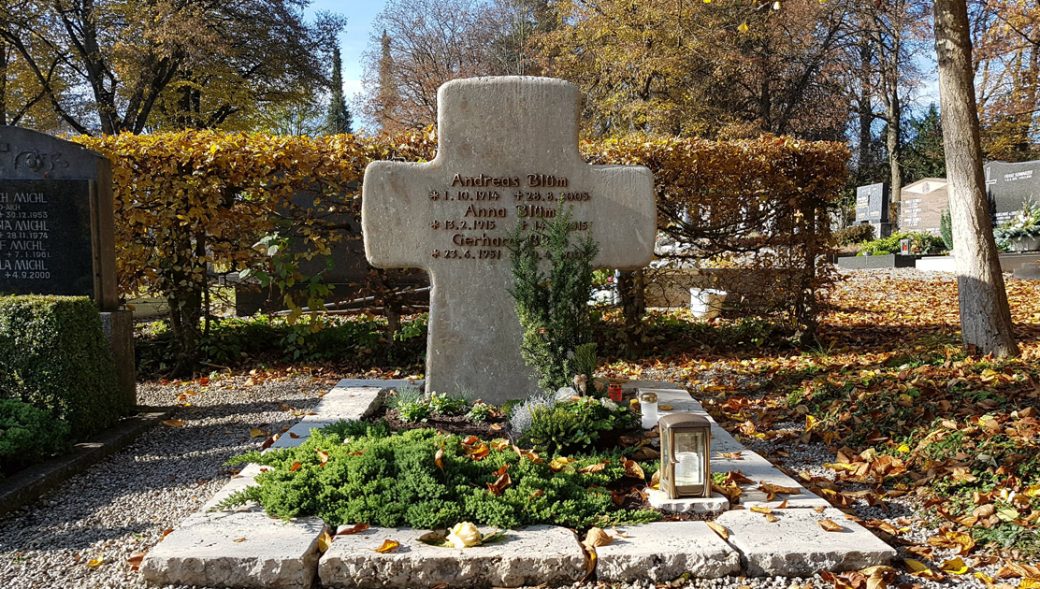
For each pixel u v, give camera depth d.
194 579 3.31
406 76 37.22
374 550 3.38
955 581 3.41
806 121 36.50
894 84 35.03
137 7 24.41
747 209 9.48
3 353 5.59
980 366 6.78
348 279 11.59
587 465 4.44
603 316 9.88
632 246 6.41
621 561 3.37
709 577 3.39
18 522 4.27
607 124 32.50
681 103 30.67
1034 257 18.11
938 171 42.78
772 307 9.71
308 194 9.27
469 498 3.80
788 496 4.17
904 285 16.94
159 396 7.71
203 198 8.68
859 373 7.31
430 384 6.36
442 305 6.36
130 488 4.85
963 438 4.89
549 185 6.34
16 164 6.57
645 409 5.34
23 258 6.62
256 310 12.12
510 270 6.32
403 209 6.31
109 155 8.39
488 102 6.27
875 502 4.32
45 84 25.28
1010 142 28.66
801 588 3.31
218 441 5.93
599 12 29.08
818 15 31.64
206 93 28.16
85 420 5.76
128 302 9.62
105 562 3.66
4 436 4.86
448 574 3.32
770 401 6.89
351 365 9.08
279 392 7.71
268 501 3.83
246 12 26.95
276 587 3.29
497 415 5.91
